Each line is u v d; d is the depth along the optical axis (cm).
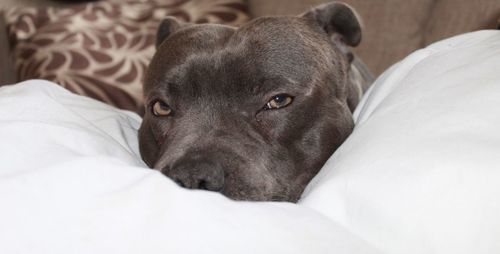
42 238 42
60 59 126
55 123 55
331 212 48
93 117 65
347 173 49
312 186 55
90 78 121
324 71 71
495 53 55
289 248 44
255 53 67
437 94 53
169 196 44
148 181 45
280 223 45
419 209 45
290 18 73
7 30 139
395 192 46
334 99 72
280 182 65
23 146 49
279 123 66
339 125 71
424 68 59
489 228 44
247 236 43
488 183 45
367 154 50
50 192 44
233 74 66
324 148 69
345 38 79
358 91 82
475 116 49
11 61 136
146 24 138
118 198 44
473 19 105
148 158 71
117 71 123
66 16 140
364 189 47
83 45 130
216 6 137
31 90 61
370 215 46
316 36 74
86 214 43
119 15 143
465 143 48
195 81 67
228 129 65
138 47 131
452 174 46
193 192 45
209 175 58
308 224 45
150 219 43
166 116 69
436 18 111
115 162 47
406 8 114
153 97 69
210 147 62
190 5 141
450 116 50
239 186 60
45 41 132
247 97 66
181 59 67
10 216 43
